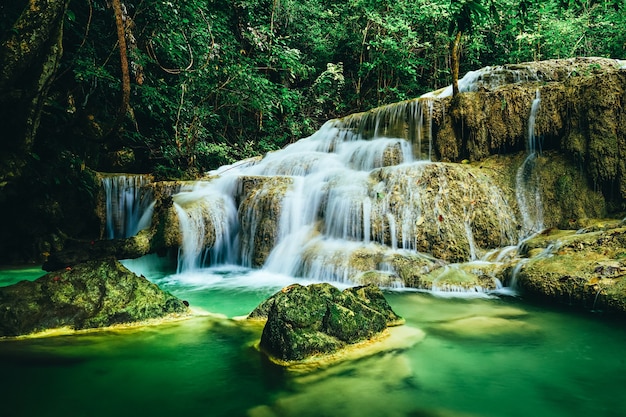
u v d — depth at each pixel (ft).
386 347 10.53
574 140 20.92
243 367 9.31
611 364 9.62
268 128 47.50
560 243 16.51
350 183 22.39
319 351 9.78
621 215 18.70
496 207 20.27
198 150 37.04
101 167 31.14
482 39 46.70
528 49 43.60
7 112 19.94
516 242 19.93
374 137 31.73
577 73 29.53
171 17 32.32
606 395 8.16
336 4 54.34
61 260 17.76
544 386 8.55
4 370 8.89
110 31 32.22
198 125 36.63
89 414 7.22
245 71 36.04
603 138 19.76
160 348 10.41
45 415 7.18
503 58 47.39
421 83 51.96
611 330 11.85
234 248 24.23
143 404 7.64
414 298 15.52
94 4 30.78
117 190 26.61
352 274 18.19
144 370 9.12
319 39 52.21
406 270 17.66
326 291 11.19
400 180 21.11
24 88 19.71
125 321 12.00
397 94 47.09
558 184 20.77
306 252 20.70
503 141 24.00
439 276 17.15
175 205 22.47
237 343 10.81
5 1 21.90
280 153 36.14
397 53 46.80
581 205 19.94
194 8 33.50
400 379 8.80
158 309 12.68
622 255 14.20
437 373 9.11
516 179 21.91
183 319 12.79
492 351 10.39
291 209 23.21
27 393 7.97
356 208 20.92
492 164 23.43
